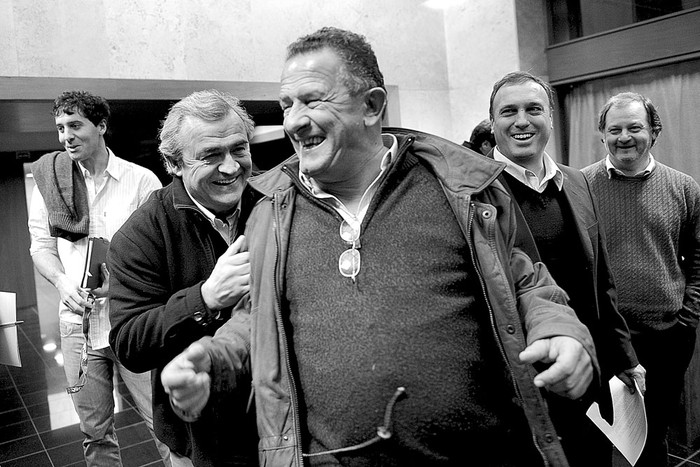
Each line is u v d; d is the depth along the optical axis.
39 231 2.36
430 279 1.08
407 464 1.05
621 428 1.68
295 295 1.13
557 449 1.08
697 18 2.95
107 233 2.28
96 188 2.29
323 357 1.08
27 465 3.06
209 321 1.29
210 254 1.48
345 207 1.15
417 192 1.15
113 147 4.54
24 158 5.84
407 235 1.11
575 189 1.84
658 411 2.30
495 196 1.17
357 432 1.05
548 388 0.97
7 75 2.78
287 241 1.16
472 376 1.08
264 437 1.11
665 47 3.09
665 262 2.28
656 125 2.24
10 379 4.46
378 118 1.16
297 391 1.12
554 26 3.78
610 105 2.26
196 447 1.33
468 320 1.10
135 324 1.34
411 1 3.95
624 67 3.30
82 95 2.19
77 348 2.26
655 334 2.28
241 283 1.24
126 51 3.08
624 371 1.81
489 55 3.83
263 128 4.25
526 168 1.81
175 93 3.10
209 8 3.30
